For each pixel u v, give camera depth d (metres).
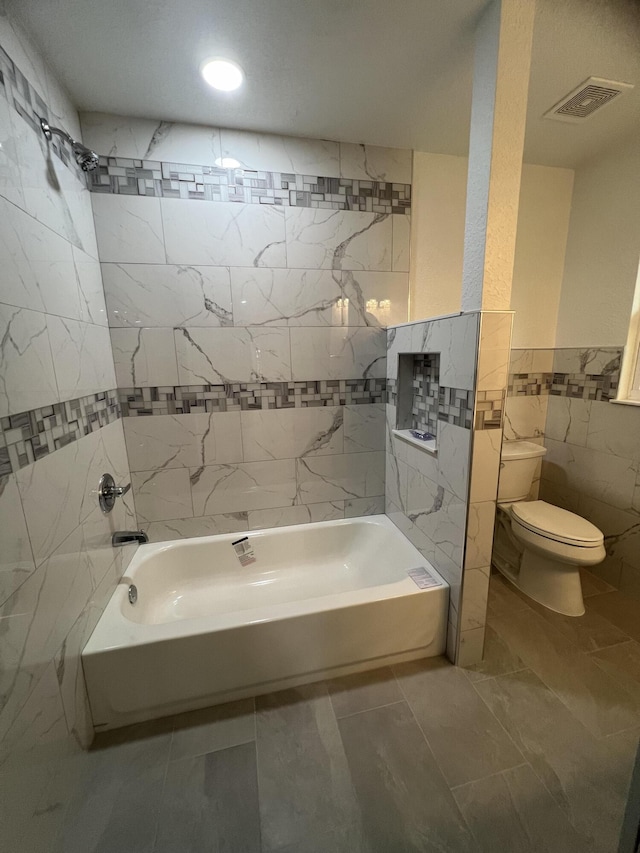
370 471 2.16
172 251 1.71
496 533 2.27
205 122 1.63
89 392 1.42
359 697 1.41
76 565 1.22
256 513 2.05
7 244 0.93
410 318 2.03
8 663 0.84
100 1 1.03
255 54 1.25
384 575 1.89
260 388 1.92
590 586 2.04
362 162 1.83
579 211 2.14
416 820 1.03
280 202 1.77
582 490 2.18
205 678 1.35
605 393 2.02
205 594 1.95
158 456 1.88
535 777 1.13
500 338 1.24
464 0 1.06
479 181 1.20
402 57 1.27
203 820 1.04
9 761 0.82
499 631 1.72
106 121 1.57
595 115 1.63
